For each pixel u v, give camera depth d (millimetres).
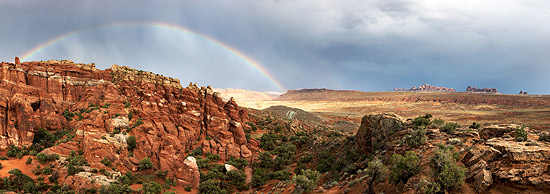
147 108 89875
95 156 63875
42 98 75750
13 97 67875
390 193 41750
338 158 78875
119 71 104188
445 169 35000
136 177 63969
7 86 71750
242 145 96312
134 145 72750
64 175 56781
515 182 31188
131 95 96688
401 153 53062
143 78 102250
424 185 35562
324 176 67875
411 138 54562
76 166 58312
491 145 39531
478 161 37281
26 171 56719
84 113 82438
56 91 83812
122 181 60156
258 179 73750
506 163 34062
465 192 33531
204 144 90812
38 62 87688
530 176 31031
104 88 93438
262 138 107500
